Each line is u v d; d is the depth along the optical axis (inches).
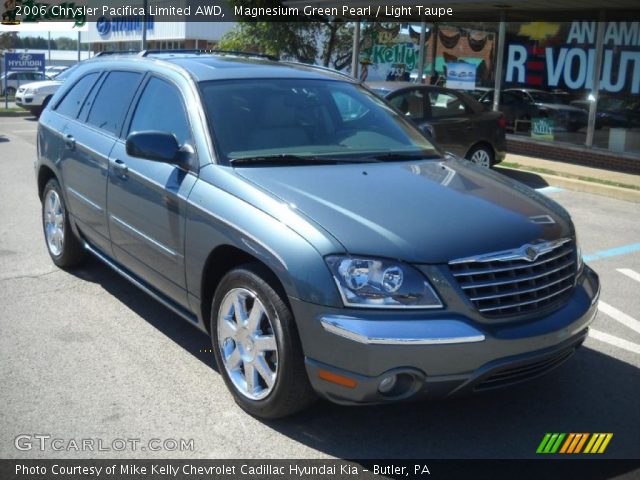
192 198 157.2
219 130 167.0
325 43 798.5
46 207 249.8
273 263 133.8
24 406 151.0
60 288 226.5
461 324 127.0
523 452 138.7
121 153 190.5
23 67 997.2
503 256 134.0
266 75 191.2
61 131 230.4
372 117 195.6
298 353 134.7
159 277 175.5
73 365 171.2
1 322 197.2
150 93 193.5
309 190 146.5
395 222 135.6
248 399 146.9
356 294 126.1
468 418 150.9
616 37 534.0
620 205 408.8
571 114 571.2
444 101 459.5
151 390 159.5
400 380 128.6
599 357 184.9
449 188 157.0
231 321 151.2
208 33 1228.5
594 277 161.9
